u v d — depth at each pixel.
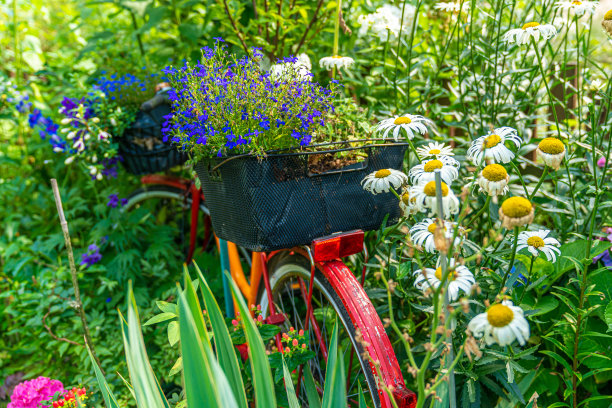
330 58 2.02
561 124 2.47
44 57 3.68
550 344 1.85
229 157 1.61
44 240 3.14
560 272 1.74
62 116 3.20
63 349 2.25
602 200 2.02
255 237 1.61
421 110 2.44
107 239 2.83
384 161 1.73
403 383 1.45
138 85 2.60
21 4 3.56
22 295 2.49
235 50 2.52
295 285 2.05
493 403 1.80
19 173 3.50
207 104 1.70
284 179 1.58
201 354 1.20
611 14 1.64
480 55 2.32
